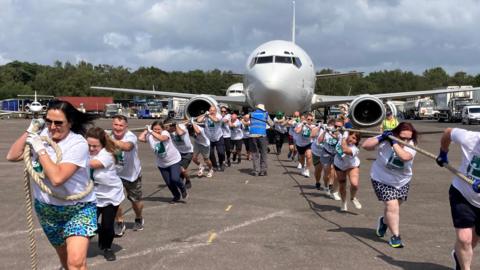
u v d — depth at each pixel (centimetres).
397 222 559
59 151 348
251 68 1930
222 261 502
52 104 356
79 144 360
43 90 11725
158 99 9031
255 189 966
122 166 604
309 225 664
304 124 1132
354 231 633
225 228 645
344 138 718
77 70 12925
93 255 529
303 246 560
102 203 512
